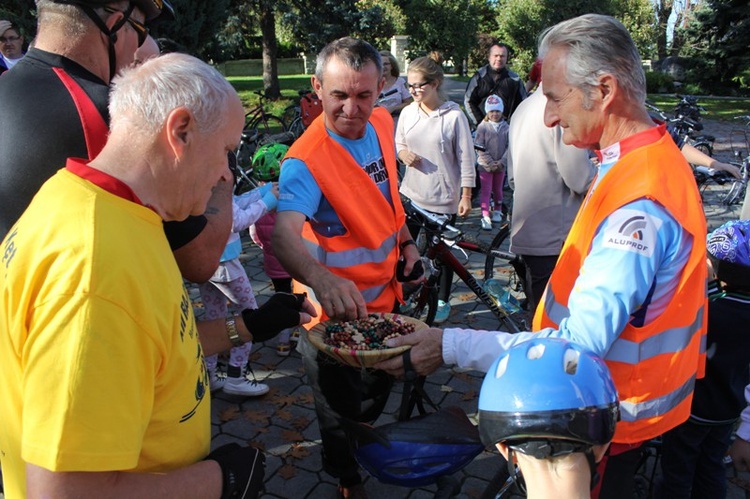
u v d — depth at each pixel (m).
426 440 1.94
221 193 1.67
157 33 11.94
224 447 1.42
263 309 1.84
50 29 1.49
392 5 23.03
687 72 23.38
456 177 5.09
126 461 1.07
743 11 20.95
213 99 1.17
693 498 2.44
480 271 5.75
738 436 2.15
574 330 1.50
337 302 2.03
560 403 1.05
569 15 22.17
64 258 1.04
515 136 3.38
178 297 1.23
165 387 1.22
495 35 26.77
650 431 1.66
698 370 1.85
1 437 1.17
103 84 1.54
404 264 2.65
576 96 1.59
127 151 1.16
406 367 1.89
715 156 11.12
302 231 2.34
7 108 1.44
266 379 3.96
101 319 1.03
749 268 2.04
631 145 1.59
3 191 1.43
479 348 1.77
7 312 1.09
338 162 2.31
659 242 1.49
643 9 25.50
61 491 1.03
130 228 1.12
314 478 3.07
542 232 3.31
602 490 1.74
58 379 1.01
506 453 1.14
